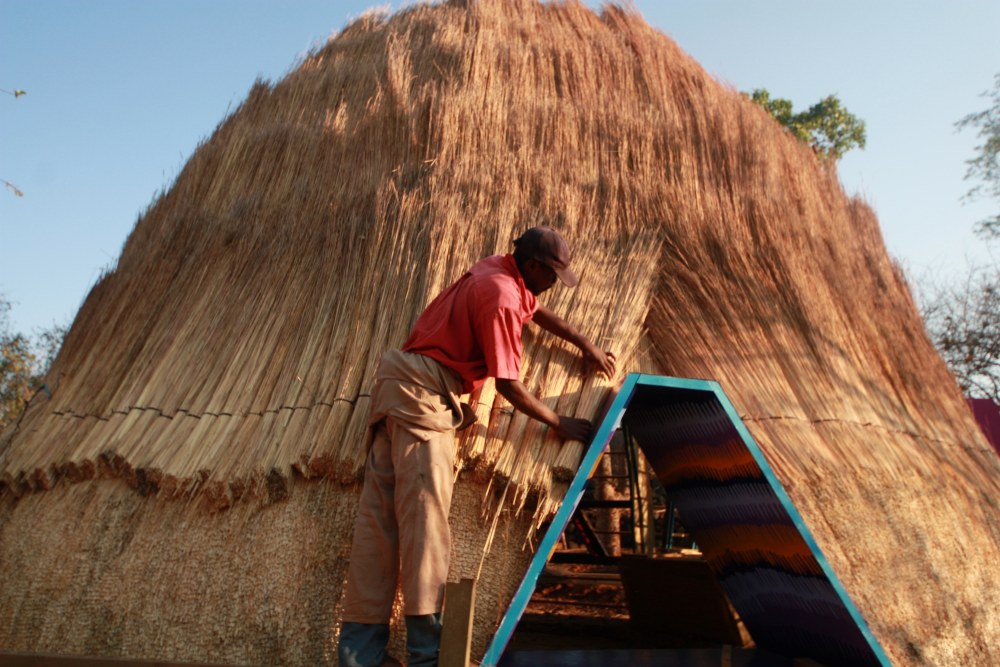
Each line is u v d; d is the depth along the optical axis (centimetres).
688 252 501
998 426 795
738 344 480
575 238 492
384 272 472
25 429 549
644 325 477
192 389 480
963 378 1379
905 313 626
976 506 528
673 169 543
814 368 499
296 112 654
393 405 366
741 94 687
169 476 436
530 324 444
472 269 396
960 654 458
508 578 393
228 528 422
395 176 530
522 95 576
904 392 561
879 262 646
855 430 491
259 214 577
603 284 473
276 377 464
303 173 586
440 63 607
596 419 420
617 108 571
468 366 378
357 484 410
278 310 495
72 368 579
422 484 356
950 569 484
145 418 477
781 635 518
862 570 444
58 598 445
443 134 536
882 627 434
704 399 421
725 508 479
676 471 508
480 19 659
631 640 666
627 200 515
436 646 345
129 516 455
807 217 592
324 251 511
